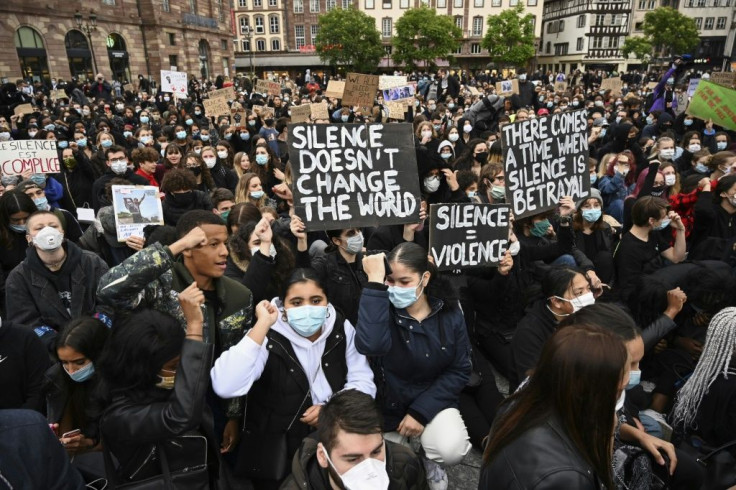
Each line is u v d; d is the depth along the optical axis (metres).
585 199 4.53
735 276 3.15
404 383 2.77
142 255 2.25
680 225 4.29
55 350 2.38
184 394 1.90
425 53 57.16
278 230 4.14
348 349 2.69
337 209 3.34
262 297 2.96
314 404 2.55
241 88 30.53
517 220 4.38
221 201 5.11
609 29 64.94
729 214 4.93
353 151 3.34
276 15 65.88
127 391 1.97
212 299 2.69
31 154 6.11
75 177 7.06
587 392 1.40
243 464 2.51
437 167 4.66
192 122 12.81
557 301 2.85
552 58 74.44
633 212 4.26
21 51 30.05
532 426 1.47
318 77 45.81
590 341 1.41
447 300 2.78
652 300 3.23
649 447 2.32
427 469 2.76
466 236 3.46
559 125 4.29
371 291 2.53
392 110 12.66
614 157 6.58
